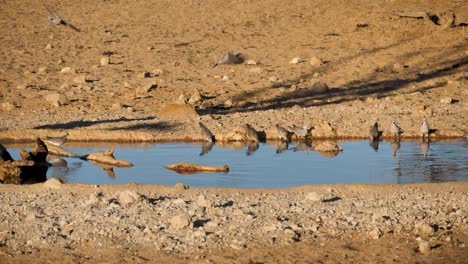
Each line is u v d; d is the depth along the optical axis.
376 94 85.69
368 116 72.81
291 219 39.59
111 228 38.38
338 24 114.56
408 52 102.00
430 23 109.81
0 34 117.75
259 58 103.50
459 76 91.31
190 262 34.84
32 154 55.53
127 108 82.12
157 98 87.25
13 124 75.06
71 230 38.34
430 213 40.47
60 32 119.19
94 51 108.81
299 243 36.78
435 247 36.38
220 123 71.38
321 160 57.66
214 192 44.88
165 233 37.75
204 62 102.19
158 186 46.09
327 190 45.12
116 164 57.12
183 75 96.56
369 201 42.66
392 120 71.06
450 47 102.75
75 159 59.28
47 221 39.44
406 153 59.94
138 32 117.88
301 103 83.38
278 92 88.56
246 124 66.81
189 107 76.12
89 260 35.34
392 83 90.44
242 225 38.69
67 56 106.81
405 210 40.97
